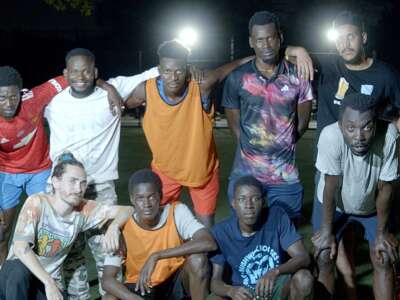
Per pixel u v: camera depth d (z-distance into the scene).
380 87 4.88
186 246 4.39
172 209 4.55
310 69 4.88
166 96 5.08
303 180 9.66
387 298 4.57
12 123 5.21
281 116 4.95
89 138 5.14
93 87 5.18
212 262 4.53
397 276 4.92
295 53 4.97
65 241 4.54
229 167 10.73
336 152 4.29
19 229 4.39
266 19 4.80
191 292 4.50
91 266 5.91
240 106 5.10
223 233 4.56
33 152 5.41
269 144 4.99
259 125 4.99
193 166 5.18
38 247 4.51
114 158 5.28
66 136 5.17
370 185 4.39
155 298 4.62
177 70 4.90
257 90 4.96
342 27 4.80
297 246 4.48
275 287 4.41
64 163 4.44
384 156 4.29
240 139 5.12
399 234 6.39
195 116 5.10
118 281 4.43
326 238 4.51
